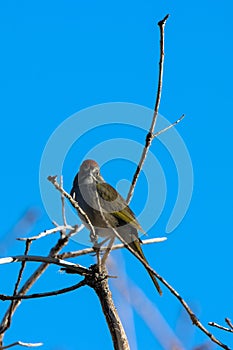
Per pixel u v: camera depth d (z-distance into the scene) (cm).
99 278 1018
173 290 842
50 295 971
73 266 1034
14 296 952
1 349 827
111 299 1023
